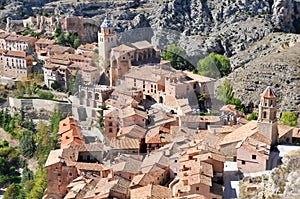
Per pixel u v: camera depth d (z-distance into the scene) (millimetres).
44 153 188125
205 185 109812
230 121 149625
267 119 133625
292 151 120500
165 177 113125
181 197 105688
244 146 124438
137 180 110812
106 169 122688
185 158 112000
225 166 126062
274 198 101500
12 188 172875
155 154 83812
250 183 116000
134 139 81312
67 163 139625
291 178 101312
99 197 116750
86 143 107875
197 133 97688
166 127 85312
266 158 122250
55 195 143375
